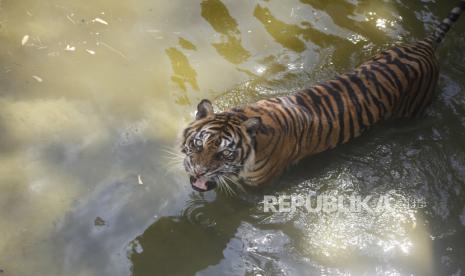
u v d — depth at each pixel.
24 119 6.39
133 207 5.82
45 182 5.91
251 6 8.01
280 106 6.04
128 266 5.39
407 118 6.86
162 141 6.38
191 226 5.77
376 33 7.80
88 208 5.77
